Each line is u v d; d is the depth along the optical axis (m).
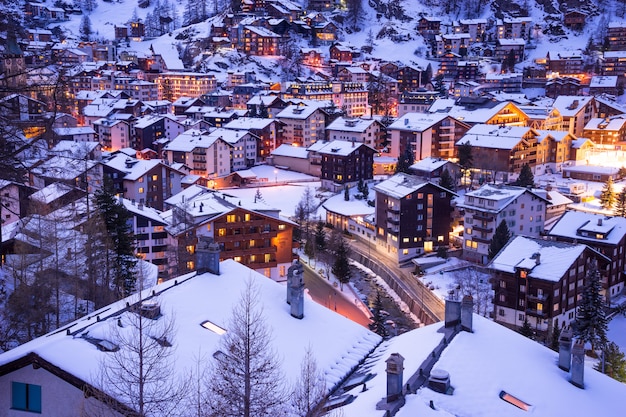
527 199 94.81
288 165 160.62
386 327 68.19
